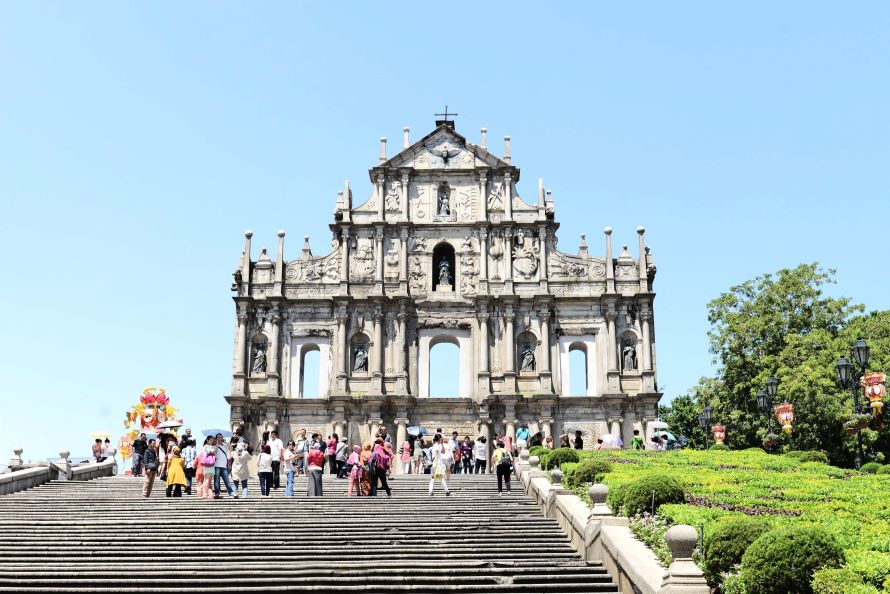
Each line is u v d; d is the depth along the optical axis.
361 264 77.62
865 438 68.81
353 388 75.25
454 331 76.69
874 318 75.81
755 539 18.97
